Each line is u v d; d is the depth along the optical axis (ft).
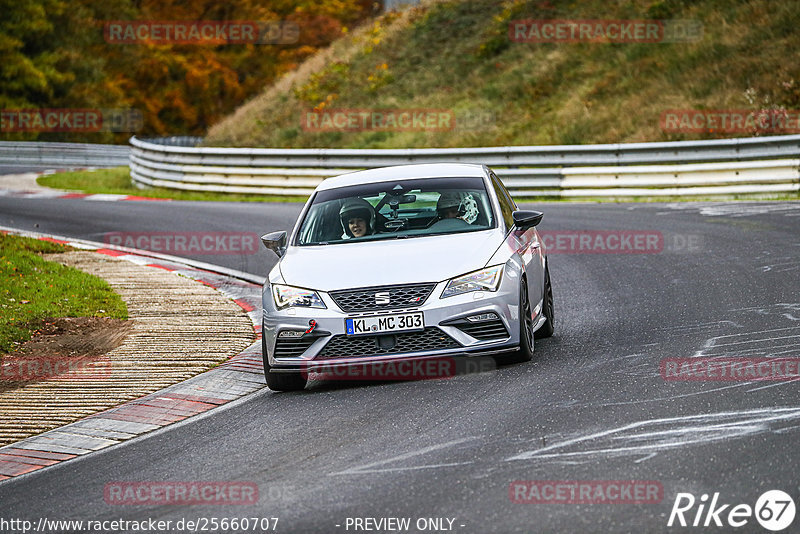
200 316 130.31
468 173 104.53
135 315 131.03
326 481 61.11
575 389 78.28
